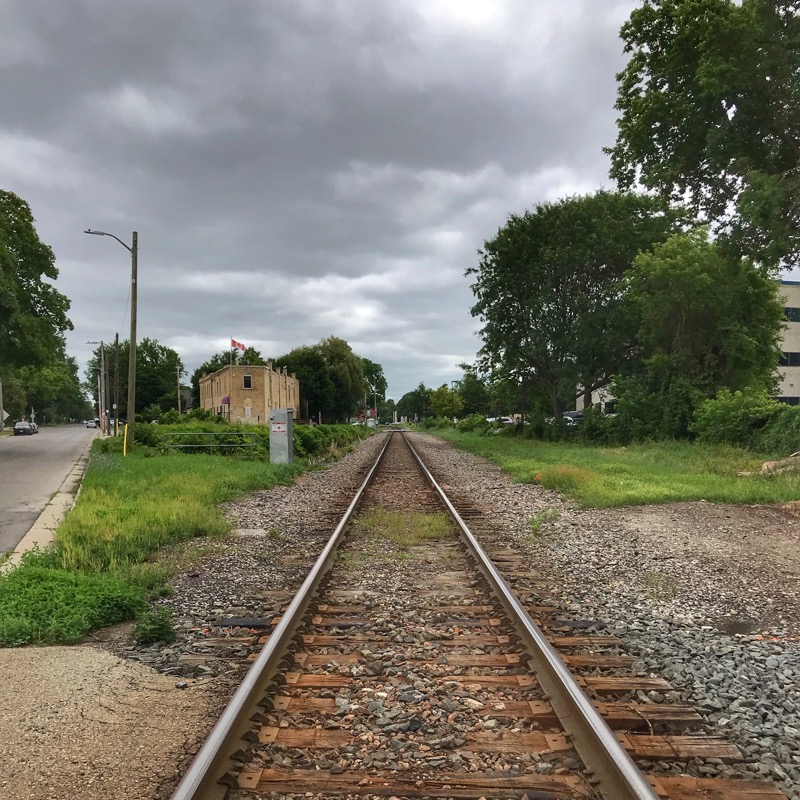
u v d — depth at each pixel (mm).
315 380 95875
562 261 36781
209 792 3188
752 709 4293
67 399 156875
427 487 17766
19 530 11117
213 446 27922
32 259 32375
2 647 5504
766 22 18953
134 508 12195
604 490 15172
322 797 3223
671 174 21859
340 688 4520
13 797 3205
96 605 6270
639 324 35312
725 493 14211
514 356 41094
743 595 7234
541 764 3516
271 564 8680
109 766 3516
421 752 3674
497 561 8633
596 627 5965
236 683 4645
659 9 21344
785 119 20594
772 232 19500
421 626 5906
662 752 3611
